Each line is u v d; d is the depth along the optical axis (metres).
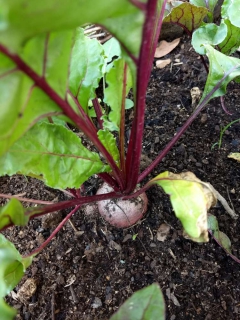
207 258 0.23
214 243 0.24
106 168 0.20
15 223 0.15
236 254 0.23
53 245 0.25
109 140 0.19
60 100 0.13
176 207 0.15
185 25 0.28
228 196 0.25
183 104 0.30
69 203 0.19
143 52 0.13
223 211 0.25
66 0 0.09
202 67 0.32
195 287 0.22
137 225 0.25
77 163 0.19
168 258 0.23
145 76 0.14
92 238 0.25
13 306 0.23
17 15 0.09
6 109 0.11
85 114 0.21
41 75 0.11
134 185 0.21
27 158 0.17
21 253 0.25
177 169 0.26
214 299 0.22
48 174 0.18
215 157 0.27
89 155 0.19
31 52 0.11
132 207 0.23
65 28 0.10
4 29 0.09
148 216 0.25
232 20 0.24
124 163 0.21
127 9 0.11
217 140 0.27
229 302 0.22
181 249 0.24
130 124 0.29
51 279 0.24
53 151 0.18
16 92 0.11
